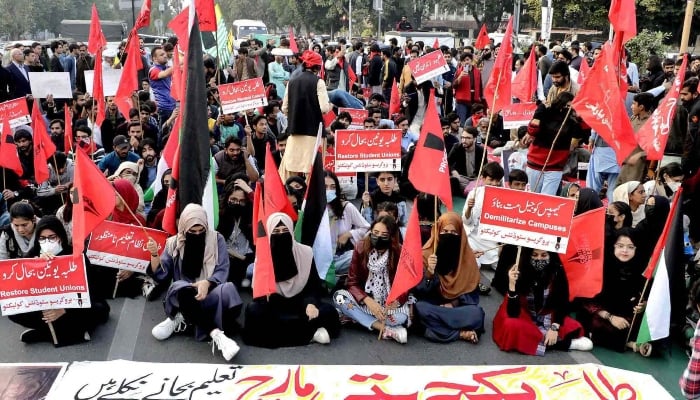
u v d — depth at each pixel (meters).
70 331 5.33
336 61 18.03
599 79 5.77
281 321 5.37
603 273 5.57
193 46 6.12
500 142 11.16
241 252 6.74
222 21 17.62
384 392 4.68
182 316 5.54
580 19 26.53
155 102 11.34
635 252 5.69
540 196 5.07
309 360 5.23
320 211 6.20
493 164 7.16
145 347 5.35
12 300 4.93
